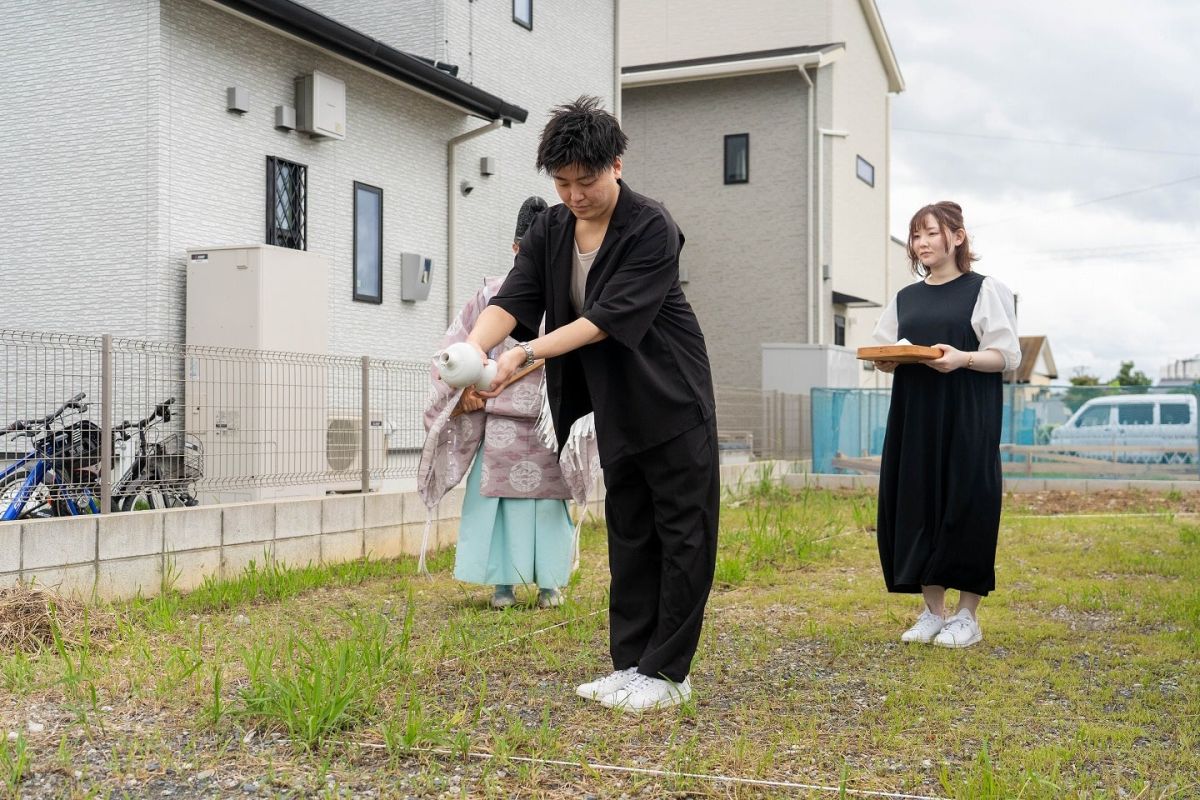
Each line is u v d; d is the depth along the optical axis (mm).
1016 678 3559
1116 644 4074
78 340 5488
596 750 2760
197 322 7457
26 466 5434
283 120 8938
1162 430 12750
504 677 3490
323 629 4289
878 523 4281
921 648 4004
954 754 2771
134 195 7957
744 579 5586
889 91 21703
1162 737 2924
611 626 3352
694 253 19156
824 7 18844
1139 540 7066
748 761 2676
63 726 2924
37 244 8250
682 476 3115
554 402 3158
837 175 18891
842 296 19156
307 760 2650
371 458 7086
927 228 4199
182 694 3209
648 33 20062
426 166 10922
